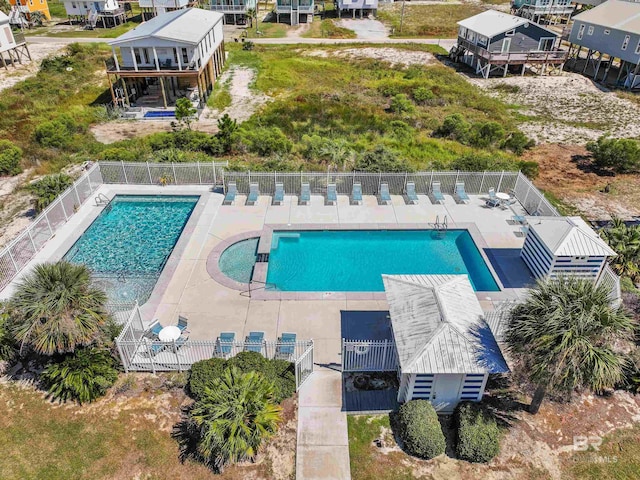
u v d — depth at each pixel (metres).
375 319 17.11
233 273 19.83
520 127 38.38
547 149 34.03
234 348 15.20
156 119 37.78
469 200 25.31
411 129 35.94
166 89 42.53
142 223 23.77
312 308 17.61
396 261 20.95
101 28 70.31
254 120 35.88
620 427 13.38
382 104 42.47
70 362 13.85
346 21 78.94
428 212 24.20
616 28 48.16
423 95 42.94
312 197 25.44
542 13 74.56
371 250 21.66
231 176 25.06
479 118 39.25
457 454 12.49
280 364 14.45
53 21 75.12
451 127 34.84
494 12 56.91
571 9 74.62
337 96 42.84
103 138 33.97
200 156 29.22
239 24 76.06
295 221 23.25
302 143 32.34
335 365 15.16
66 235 22.12
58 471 12.26
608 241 19.52
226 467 12.24
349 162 28.44
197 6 77.62
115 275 19.95
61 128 32.56
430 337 12.98
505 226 23.14
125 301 18.30
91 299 14.02
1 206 24.95
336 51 60.25
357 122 36.53
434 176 25.48
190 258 20.39
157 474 12.17
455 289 15.03
